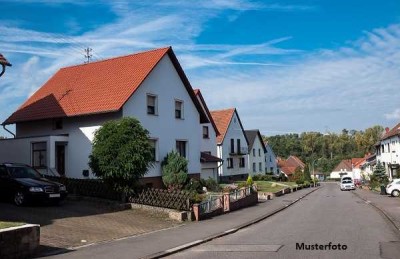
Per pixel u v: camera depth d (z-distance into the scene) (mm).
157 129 29984
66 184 22656
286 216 22344
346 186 59969
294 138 176500
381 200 33938
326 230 16109
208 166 43719
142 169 21844
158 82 30469
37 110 29938
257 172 72938
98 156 21578
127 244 12922
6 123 30641
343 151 170750
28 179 19562
